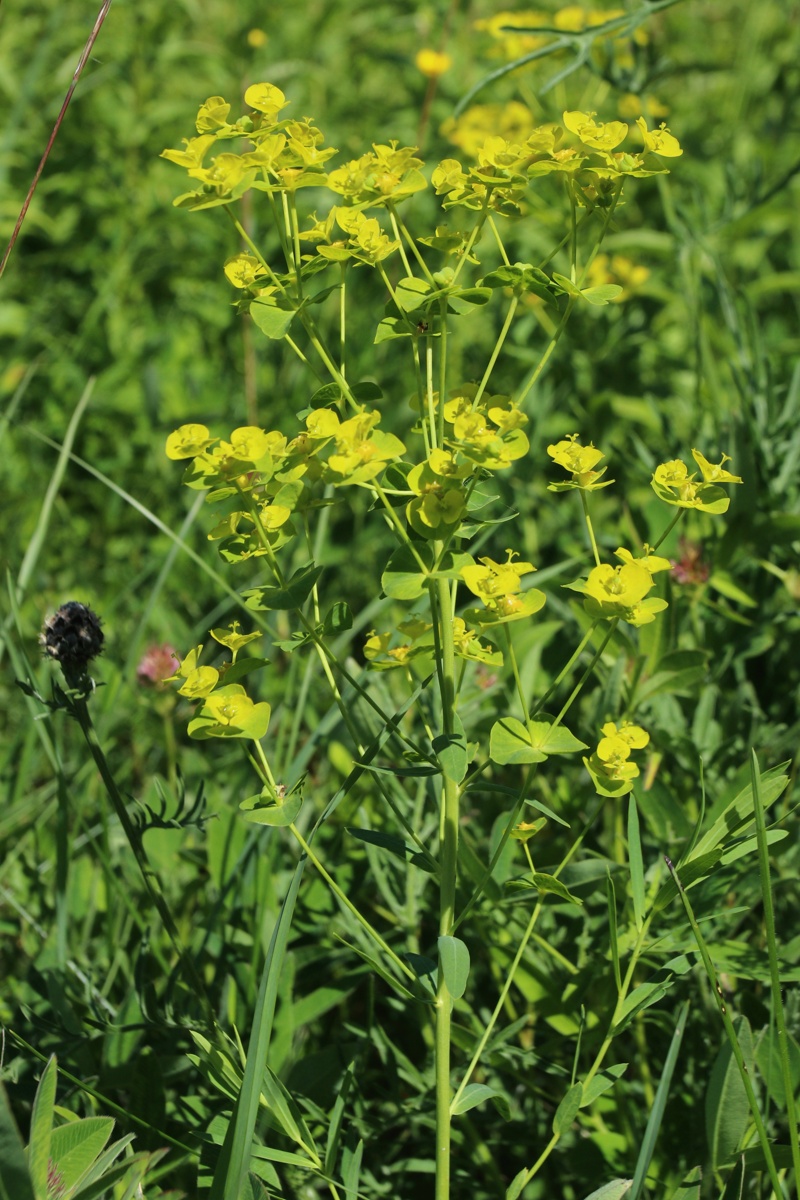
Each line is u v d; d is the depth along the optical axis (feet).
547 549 4.79
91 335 6.05
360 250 2.99
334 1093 3.27
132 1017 3.34
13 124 5.97
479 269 5.82
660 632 3.52
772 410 4.07
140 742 4.15
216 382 6.02
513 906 3.43
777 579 4.01
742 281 6.30
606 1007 3.29
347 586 4.94
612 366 5.46
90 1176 2.90
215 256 6.63
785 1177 3.20
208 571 3.66
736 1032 3.04
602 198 3.03
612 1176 3.24
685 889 3.03
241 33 6.39
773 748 3.66
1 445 5.54
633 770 2.96
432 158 6.23
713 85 7.71
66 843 3.46
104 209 6.77
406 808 3.57
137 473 5.62
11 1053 3.34
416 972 2.98
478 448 2.91
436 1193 2.97
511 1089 3.43
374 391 3.05
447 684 3.00
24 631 4.58
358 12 7.97
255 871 3.49
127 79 6.72
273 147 2.98
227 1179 2.85
